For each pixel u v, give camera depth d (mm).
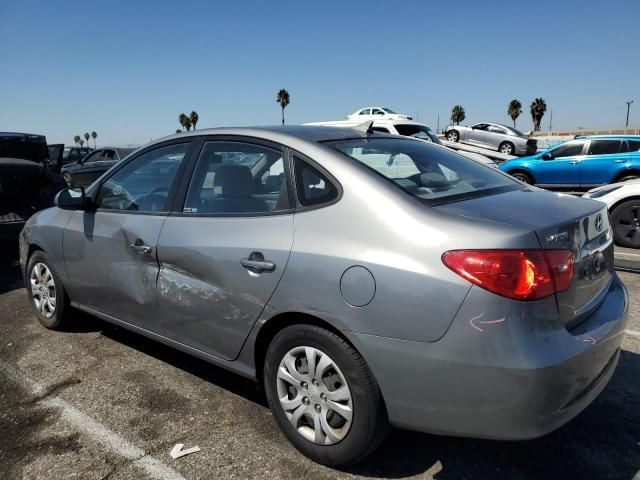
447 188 2742
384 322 2303
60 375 3676
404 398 2322
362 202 2502
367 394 2410
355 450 2496
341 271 2416
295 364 2680
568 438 2914
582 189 14297
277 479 2582
